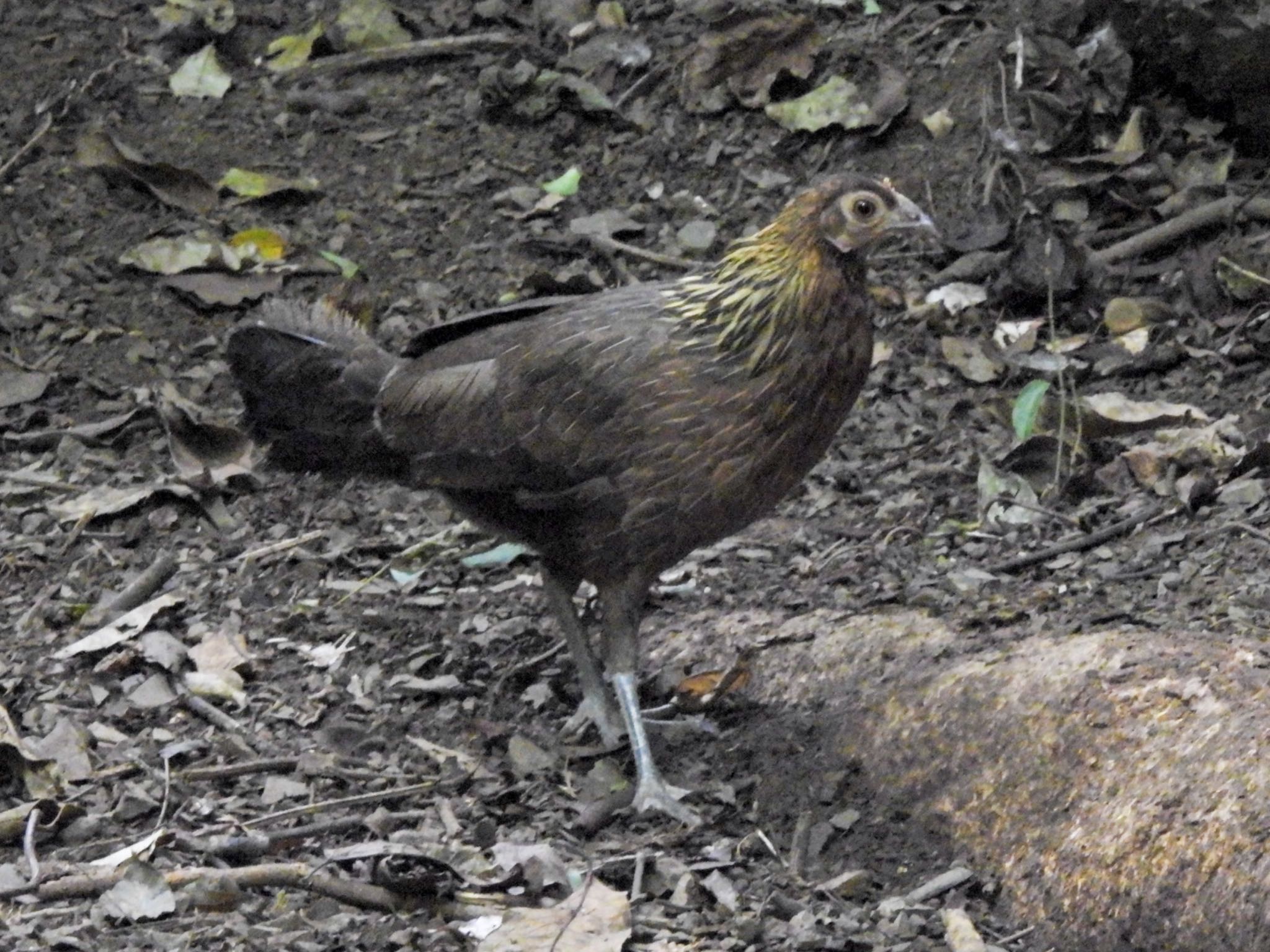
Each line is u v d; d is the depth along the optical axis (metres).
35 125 14.76
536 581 10.88
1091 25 14.55
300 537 11.27
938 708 8.54
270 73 15.39
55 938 7.20
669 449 8.40
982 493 11.23
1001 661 8.66
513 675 9.83
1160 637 8.64
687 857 8.20
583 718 9.38
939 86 14.66
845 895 7.90
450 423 8.91
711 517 8.61
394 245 14.02
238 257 13.66
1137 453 11.33
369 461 9.49
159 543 11.31
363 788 8.76
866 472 11.84
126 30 15.62
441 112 15.09
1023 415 11.20
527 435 8.66
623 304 8.74
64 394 12.80
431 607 10.55
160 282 13.60
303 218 14.22
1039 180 13.98
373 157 14.72
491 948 7.13
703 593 10.48
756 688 9.39
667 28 15.46
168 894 7.52
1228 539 10.42
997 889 7.83
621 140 14.79
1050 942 7.58
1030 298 13.34
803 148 14.61
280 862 7.93
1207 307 13.03
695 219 14.17
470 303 13.51
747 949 7.38
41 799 8.27
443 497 9.46
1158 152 14.18
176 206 14.20
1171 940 7.29
